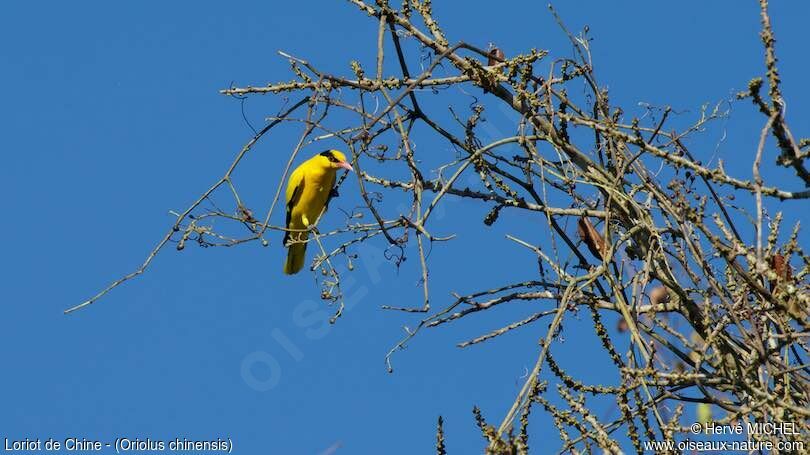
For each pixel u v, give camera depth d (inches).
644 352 370.9
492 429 347.6
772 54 350.3
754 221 403.2
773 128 354.0
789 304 382.9
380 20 460.4
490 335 430.9
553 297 442.9
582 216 455.2
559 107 459.5
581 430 375.2
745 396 390.0
